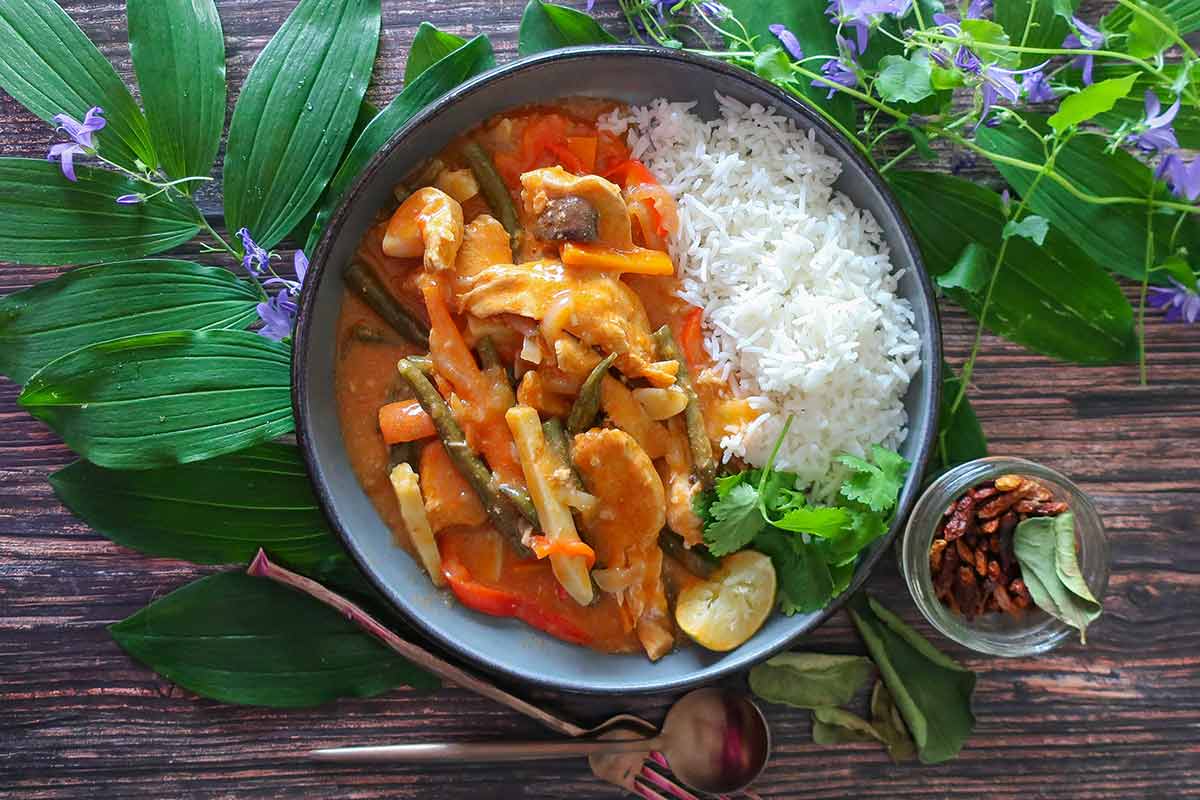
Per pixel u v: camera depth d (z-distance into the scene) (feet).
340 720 2.30
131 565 2.30
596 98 2.24
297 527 2.27
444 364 2.16
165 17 2.25
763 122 2.22
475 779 2.31
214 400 2.22
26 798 2.29
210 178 2.25
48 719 2.29
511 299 2.14
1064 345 2.30
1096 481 2.34
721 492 2.12
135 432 2.19
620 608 2.19
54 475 2.22
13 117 2.31
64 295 2.23
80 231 2.24
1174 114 2.14
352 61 2.27
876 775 2.32
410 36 2.32
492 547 2.20
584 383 2.15
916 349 2.19
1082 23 2.28
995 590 2.22
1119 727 2.34
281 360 2.25
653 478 2.15
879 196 2.17
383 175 2.16
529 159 2.23
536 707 2.24
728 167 2.19
